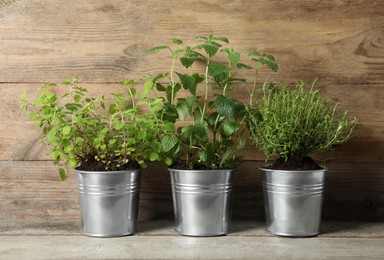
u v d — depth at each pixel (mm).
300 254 1469
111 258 1444
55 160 1688
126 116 1662
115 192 1618
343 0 1821
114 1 1837
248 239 1613
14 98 1853
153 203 1872
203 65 1840
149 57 1846
